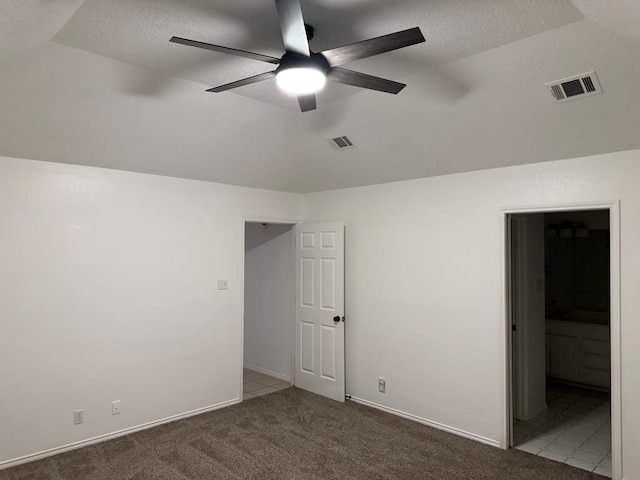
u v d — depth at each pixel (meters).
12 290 3.32
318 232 5.12
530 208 3.55
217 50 1.88
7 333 3.29
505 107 3.01
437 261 4.12
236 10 2.08
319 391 5.05
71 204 3.62
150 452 3.57
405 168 4.17
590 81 2.61
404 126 3.55
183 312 4.32
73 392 3.61
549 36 2.35
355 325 4.82
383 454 3.56
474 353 3.85
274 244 5.80
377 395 4.59
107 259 3.81
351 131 3.84
